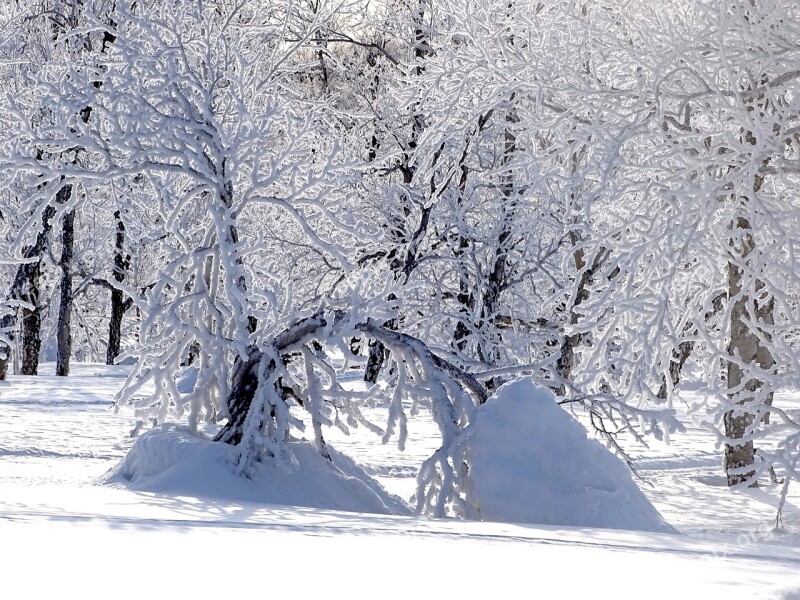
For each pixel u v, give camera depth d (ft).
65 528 18.71
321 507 35.22
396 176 100.22
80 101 43.47
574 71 49.47
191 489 34.01
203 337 40.63
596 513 33.14
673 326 50.80
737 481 54.13
